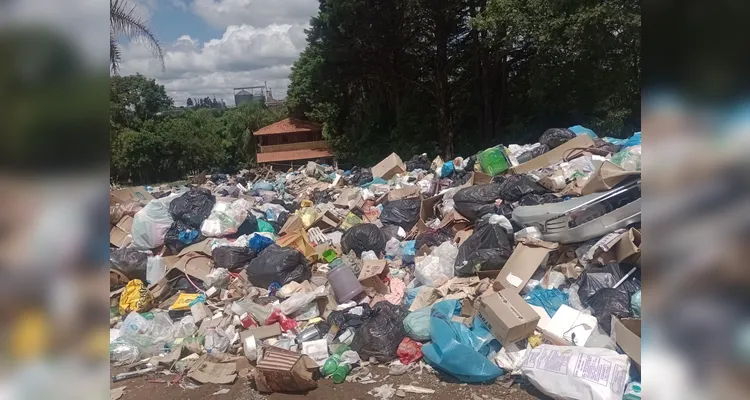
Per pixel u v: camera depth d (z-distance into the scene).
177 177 37.53
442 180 9.23
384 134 27.89
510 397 3.95
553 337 4.27
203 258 6.59
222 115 48.53
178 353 4.86
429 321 4.63
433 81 25.30
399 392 4.13
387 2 22.05
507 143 21.84
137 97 40.22
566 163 7.56
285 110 41.44
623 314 4.32
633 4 13.06
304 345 4.72
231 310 5.48
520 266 5.13
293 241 6.94
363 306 5.24
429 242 6.48
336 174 13.17
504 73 22.36
